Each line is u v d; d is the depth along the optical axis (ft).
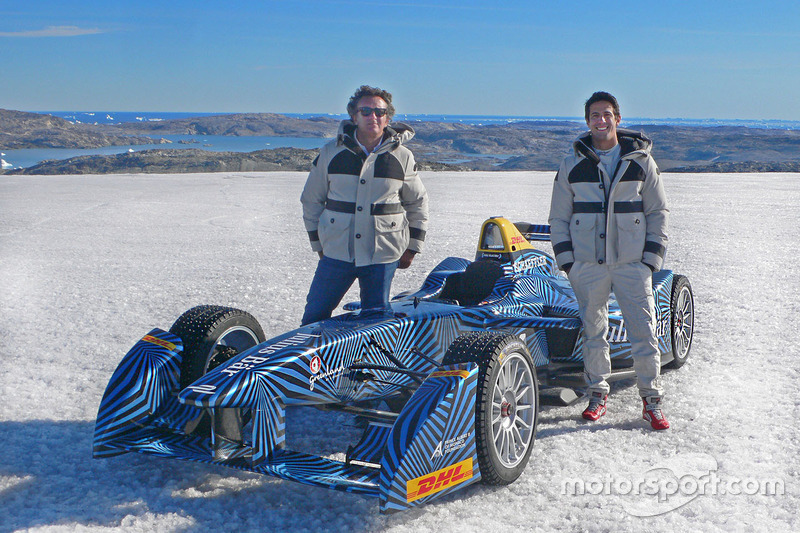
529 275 17.34
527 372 12.44
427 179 100.37
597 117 14.07
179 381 12.94
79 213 57.62
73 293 27.81
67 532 10.21
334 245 13.97
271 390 11.30
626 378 16.80
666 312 17.15
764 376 17.20
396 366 13.47
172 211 59.06
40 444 13.73
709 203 63.57
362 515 10.82
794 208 59.06
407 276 30.19
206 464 12.88
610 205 14.14
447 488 10.66
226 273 31.78
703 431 13.94
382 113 13.44
